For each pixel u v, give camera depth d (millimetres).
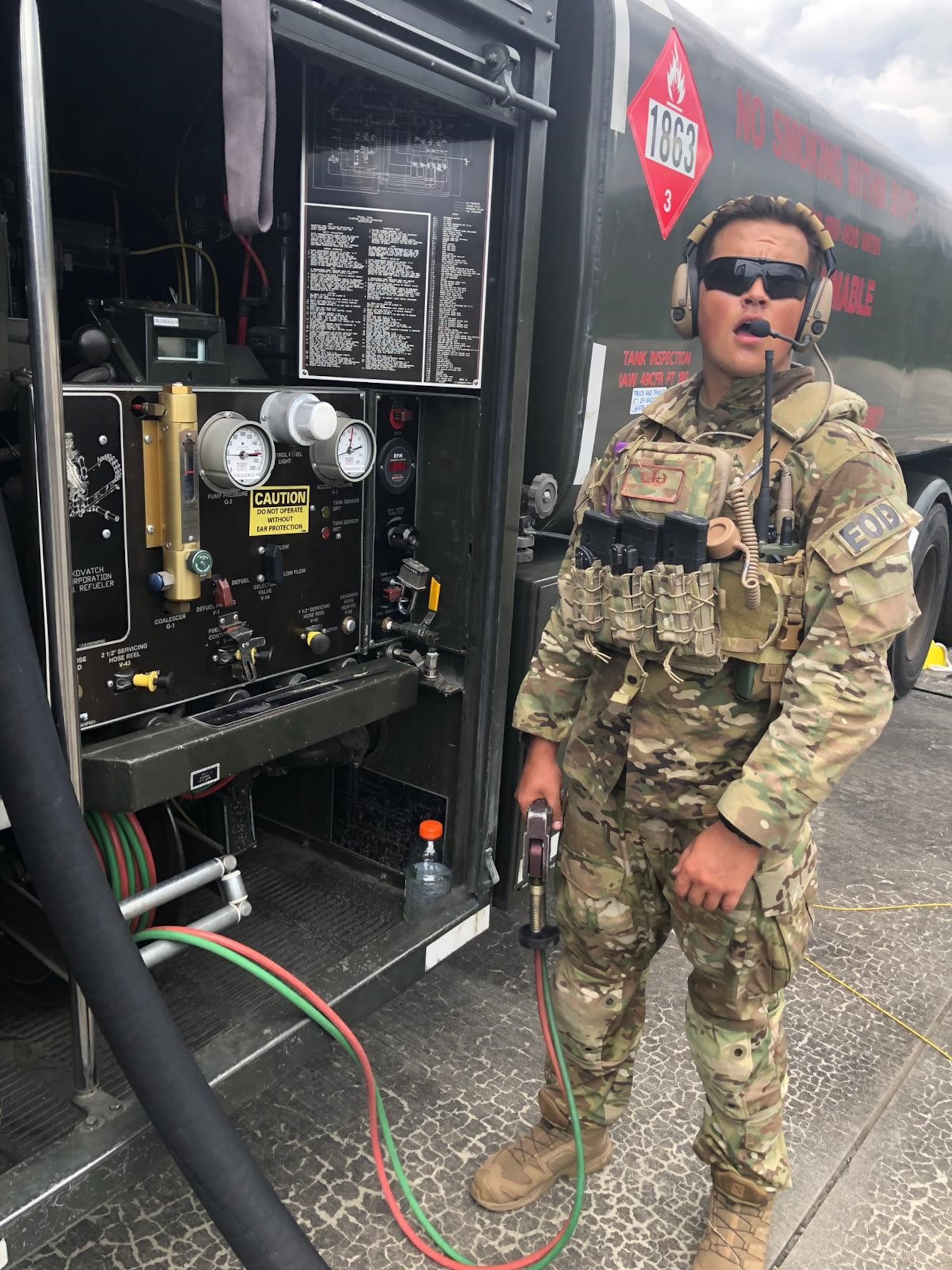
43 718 1260
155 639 1794
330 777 2619
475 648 2264
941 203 4320
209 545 1870
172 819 2025
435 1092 2113
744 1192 1653
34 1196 1434
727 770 1466
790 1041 2371
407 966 2137
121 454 1662
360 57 1584
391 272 2086
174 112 2299
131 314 1828
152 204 2373
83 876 1289
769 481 1356
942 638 5672
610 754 1577
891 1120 2137
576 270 2344
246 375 2104
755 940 1495
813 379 1461
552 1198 1878
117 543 1687
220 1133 1363
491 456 2156
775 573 1359
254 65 1331
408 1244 1759
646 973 1746
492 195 2035
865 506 1311
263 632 2020
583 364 2400
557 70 2283
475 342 2113
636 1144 2020
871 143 3732
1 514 1226
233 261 2324
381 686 2180
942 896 3062
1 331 1467
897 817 3600
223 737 1825
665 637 1392
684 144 2547
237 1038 1805
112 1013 1316
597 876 1633
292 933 2307
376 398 2166
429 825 2324
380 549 2316
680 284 1488
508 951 2625
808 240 1404
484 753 2293
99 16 2064
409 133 2016
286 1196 1837
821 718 1304
